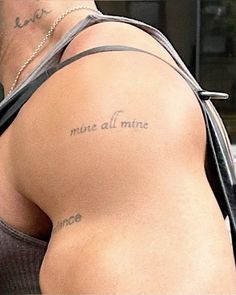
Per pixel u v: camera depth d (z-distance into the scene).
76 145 0.60
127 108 0.60
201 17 3.12
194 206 0.57
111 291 0.54
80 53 0.68
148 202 0.57
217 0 3.12
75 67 0.67
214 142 0.68
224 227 0.58
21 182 0.69
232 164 0.74
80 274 0.56
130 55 0.66
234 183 0.69
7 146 0.72
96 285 0.55
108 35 0.70
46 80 0.69
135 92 0.62
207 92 0.69
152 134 0.59
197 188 0.59
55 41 0.80
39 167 0.64
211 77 3.19
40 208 0.68
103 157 0.59
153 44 0.72
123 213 0.57
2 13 0.87
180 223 0.56
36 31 0.83
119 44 0.69
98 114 0.60
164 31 2.83
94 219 0.59
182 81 0.67
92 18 0.75
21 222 0.71
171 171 0.58
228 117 3.16
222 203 0.68
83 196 0.59
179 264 0.54
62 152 0.61
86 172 0.59
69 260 0.58
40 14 0.82
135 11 2.62
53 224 0.64
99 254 0.56
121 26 0.73
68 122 0.62
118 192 0.58
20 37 0.85
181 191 0.58
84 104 0.62
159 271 0.54
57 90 0.66
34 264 0.73
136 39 0.71
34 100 0.69
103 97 0.61
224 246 0.57
